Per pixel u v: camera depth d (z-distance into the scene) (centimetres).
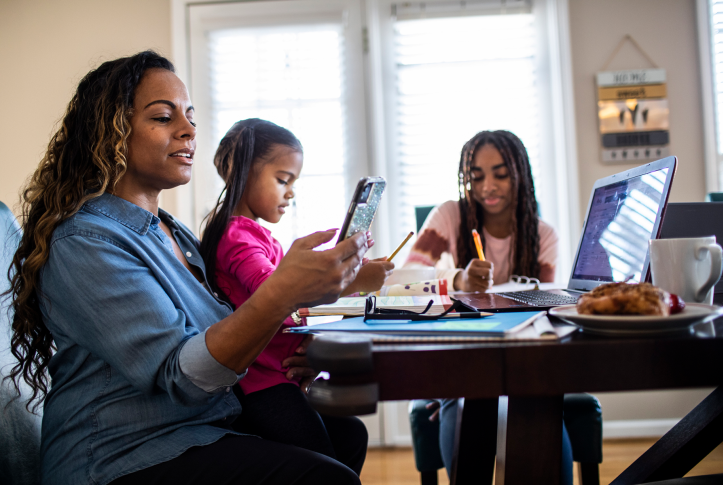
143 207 86
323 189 235
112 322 66
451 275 133
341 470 67
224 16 237
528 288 139
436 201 235
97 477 66
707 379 46
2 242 90
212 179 235
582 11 229
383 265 97
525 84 231
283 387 95
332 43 236
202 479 66
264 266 97
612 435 216
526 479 56
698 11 223
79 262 67
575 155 224
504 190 168
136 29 238
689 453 73
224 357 63
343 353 45
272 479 66
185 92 85
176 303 75
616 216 103
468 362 47
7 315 88
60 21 239
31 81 238
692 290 68
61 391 73
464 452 81
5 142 238
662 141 224
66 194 75
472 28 233
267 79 236
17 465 82
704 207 109
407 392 47
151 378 65
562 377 46
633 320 48
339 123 235
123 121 78
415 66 235
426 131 236
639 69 227
